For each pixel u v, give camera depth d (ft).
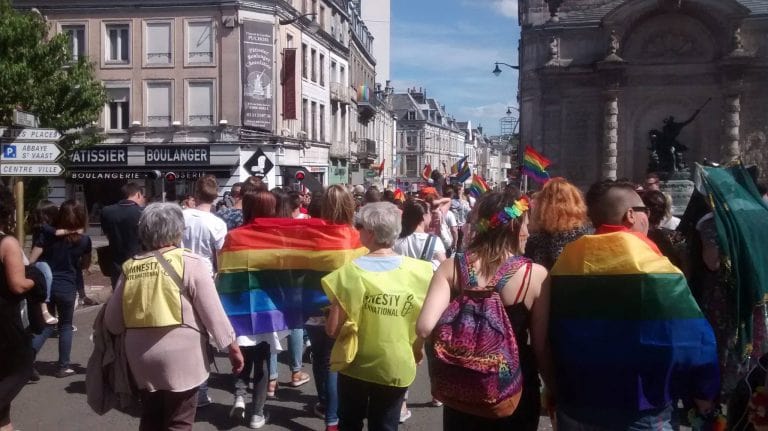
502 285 12.43
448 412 13.04
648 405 11.73
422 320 12.50
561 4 134.62
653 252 11.85
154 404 15.83
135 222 27.96
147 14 110.93
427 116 359.66
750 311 14.56
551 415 13.52
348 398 16.52
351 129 172.65
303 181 86.22
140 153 112.27
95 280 55.01
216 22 110.42
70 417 23.25
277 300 21.84
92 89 72.90
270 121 114.83
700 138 126.11
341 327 16.14
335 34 153.38
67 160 73.82
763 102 122.42
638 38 126.93
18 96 65.62
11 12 69.36
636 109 128.16
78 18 111.24
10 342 18.12
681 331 11.49
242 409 22.85
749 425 10.96
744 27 122.72
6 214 18.37
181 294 15.38
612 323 11.78
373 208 16.49
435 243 23.21
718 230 14.69
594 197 13.57
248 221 22.94
